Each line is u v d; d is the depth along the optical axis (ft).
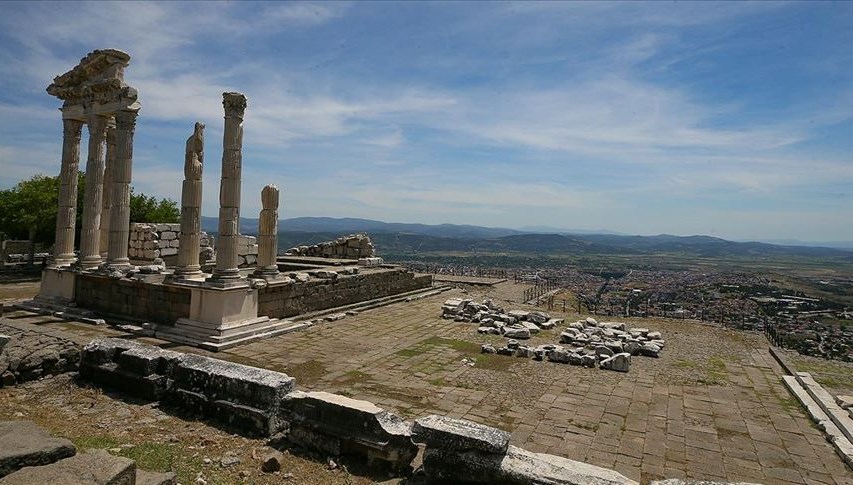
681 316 92.48
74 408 31.07
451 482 23.15
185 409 31.60
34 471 17.08
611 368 50.42
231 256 56.29
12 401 31.53
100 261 67.67
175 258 99.09
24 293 84.33
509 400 39.93
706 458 31.01
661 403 40.83
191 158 59.67
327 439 26.45
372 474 24.86
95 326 59.31
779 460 31.09
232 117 56.65
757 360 57.00
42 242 133.90
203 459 25.03
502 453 22.59
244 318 57.88
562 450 31.24
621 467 29.30
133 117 64.75
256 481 23.40
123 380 34.06
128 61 65.72
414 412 36.58
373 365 48.44
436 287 114.52
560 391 42.78
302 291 69.77
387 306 87.51
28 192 118.11
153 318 60.18
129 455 24.47
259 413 28.58
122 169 64.18
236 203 57.00
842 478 28.96
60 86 69.92
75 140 71.10
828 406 38.52
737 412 39.40
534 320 73.67
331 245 117.91
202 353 50.55
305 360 49.34
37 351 36.17
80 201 118.01
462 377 45.52
